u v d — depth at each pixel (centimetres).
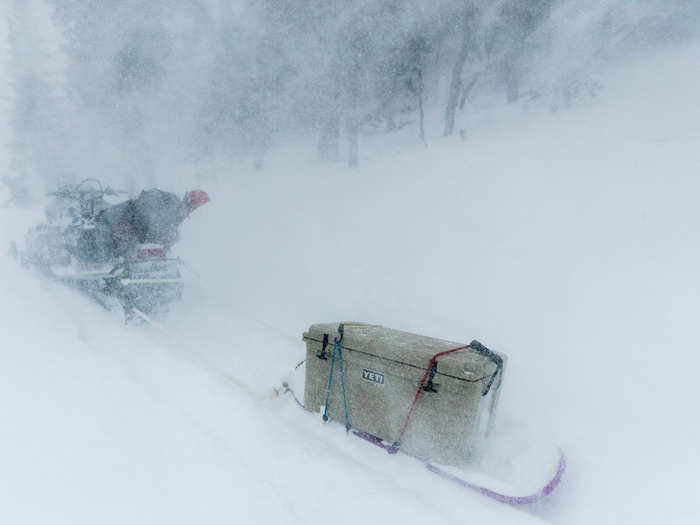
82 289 475
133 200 429
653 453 217
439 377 201
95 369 280
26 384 251
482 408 212
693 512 184
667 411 243
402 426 217
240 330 390
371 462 213
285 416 251
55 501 162
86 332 361
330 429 238
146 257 409
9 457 185
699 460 209
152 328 392
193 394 261
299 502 178
